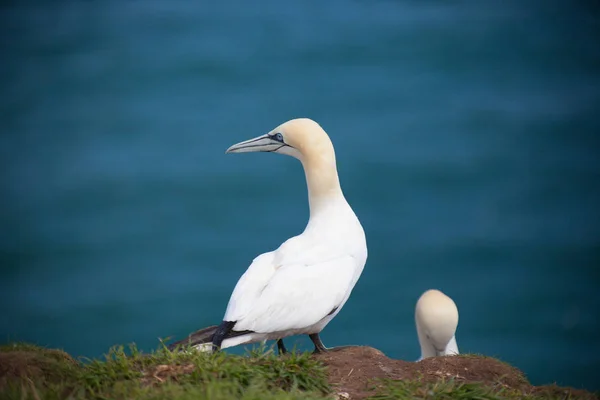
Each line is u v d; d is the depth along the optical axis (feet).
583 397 31.35
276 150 37.50
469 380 30.73
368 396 28.37
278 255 34.45
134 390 26.37
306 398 26.04
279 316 32.63
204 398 25.03
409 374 30.58
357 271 35.55
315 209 36.22
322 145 36.24
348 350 32.32
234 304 32.65
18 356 28.48
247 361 28.96
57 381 27.91
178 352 29.45
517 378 31.76
